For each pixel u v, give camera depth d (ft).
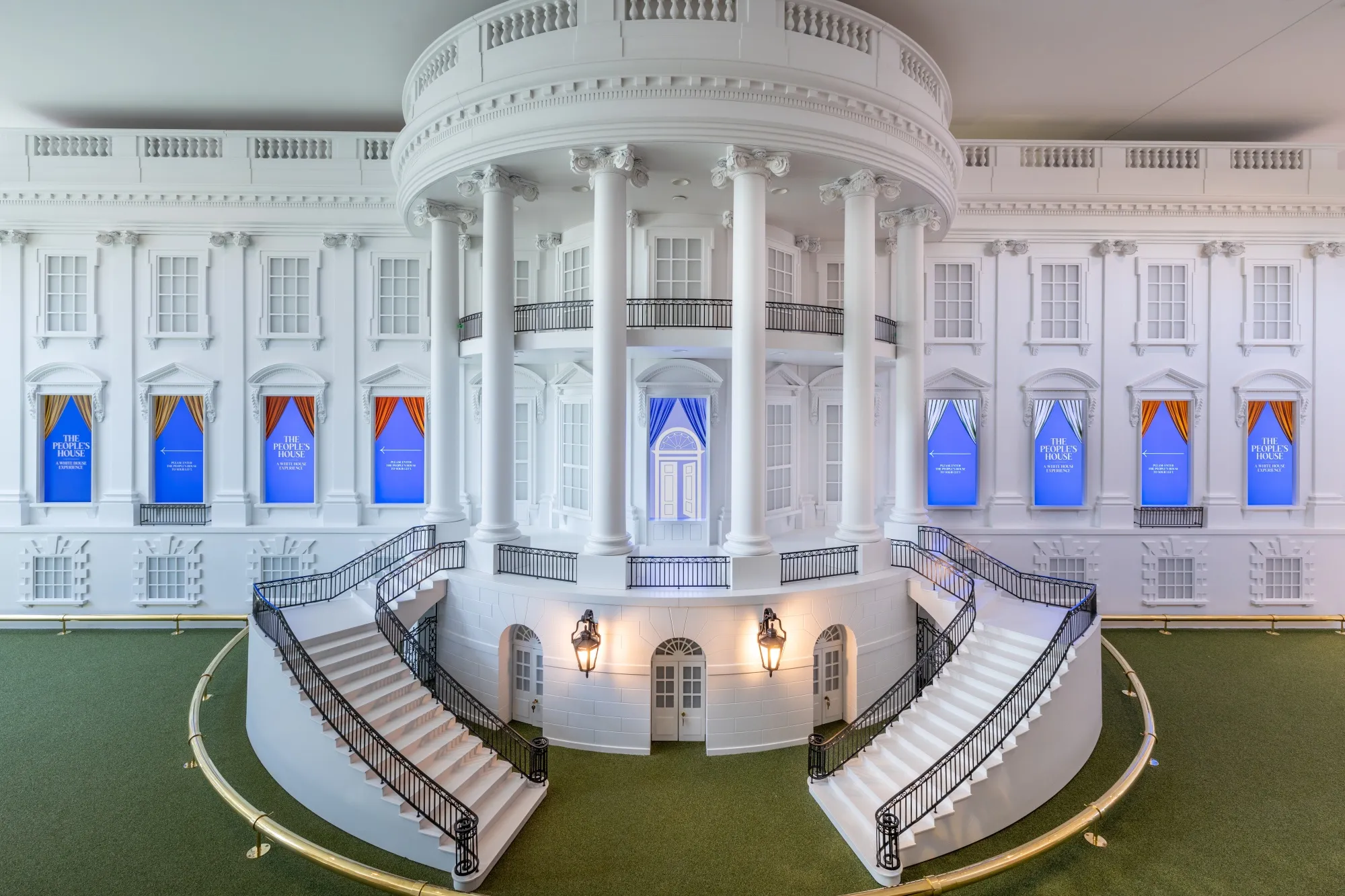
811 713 46.70
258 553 68.64
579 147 45.32
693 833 36.09
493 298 51.21
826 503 70.23
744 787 40.81
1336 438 71.31
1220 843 35.12
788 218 61.36
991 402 71.00
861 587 49.21
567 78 43.86
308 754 37.11
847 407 52.90
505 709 49.06
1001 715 38.78
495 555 50.90
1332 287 70.69
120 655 59.52
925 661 52.42
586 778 41.93
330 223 68.90
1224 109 67.87
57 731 45.29
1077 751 41.93
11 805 36.78
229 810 36.81
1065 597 55.67
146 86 62.95
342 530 68.90
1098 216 70.23
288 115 68.59
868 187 49.98
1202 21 53.16
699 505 60.85
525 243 68.13
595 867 33.32
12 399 68.39
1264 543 70.95
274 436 69.51
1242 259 70.74
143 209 67.82
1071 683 41.11
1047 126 71.82
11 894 30.14
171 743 43.83
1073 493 71.31
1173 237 70.54
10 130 65.67
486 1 50.93
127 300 68.39
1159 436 71.41
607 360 46.73
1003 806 36.45
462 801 36.17
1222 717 49.65
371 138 67.77
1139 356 71.20
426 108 51.16
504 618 48.39
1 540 67.67
